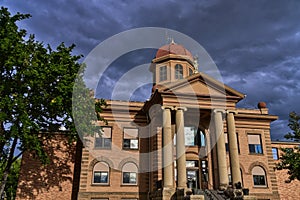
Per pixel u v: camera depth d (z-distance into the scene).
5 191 42.00
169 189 25.61
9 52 21.22
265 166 33.44
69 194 30.72
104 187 30.00
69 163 31.84
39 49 24.33
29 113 23.22
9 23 22.80
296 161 26.62
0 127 21.77
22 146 23.55
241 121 34.78
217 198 24.81
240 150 33.50
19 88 21.97
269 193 32.31
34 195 29.88
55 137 32.16
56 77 23.09
